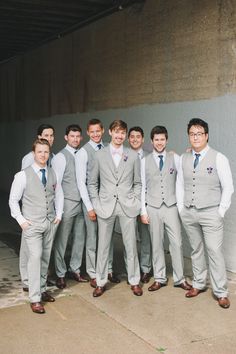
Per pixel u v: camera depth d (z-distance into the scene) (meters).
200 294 4.14
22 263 4.24
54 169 4.25
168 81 5.50
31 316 3.71
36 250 3.79
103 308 3.87
